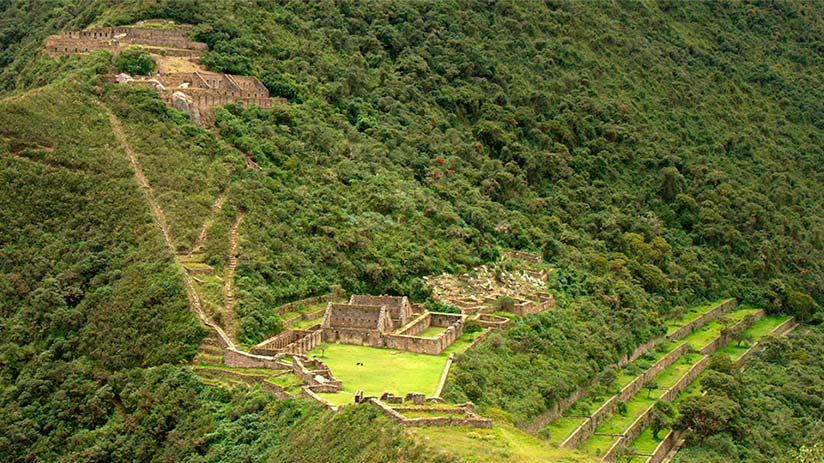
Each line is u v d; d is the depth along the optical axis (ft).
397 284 538.06
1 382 419.33
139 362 419.95
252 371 394.32
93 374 420.36
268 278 488.44
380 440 300.20
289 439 332.39
